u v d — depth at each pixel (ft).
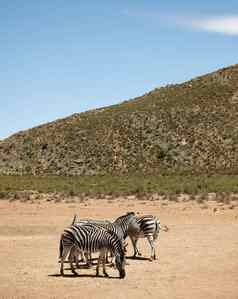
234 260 78.64
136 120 431.84
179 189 187.83
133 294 59.93
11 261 79.20
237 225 116.67
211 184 211.61
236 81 491.72
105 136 414.41
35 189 208.03
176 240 97.04
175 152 383.04
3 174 367.86
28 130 467.11
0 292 61.00
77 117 483.10
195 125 415.03
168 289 62.18
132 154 386.11
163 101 471.62
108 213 140.87
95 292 60.70
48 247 91.71
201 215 133.49
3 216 137.18
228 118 424.05
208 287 63.21
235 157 369.91
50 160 394.32
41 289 62.13
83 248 67.62
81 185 225.97
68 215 138.00
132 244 88.28
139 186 205.57
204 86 494.59
